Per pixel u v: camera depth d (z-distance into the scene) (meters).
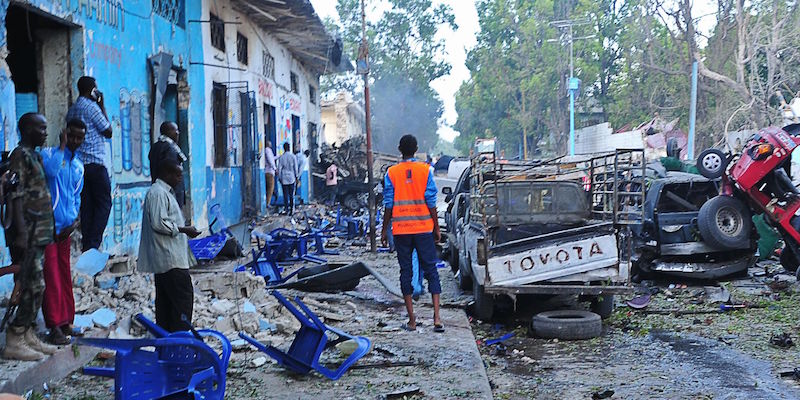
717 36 38.19
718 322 9.12
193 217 13.84
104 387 5.57
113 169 9.93
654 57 46.44
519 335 8.70
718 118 38.44
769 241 11.91
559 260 8.73
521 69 60.66
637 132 38.97
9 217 5.35
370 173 15.05
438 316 8.02
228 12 17.05
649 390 6.32
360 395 5.61
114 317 6.88
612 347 8.01
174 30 12.88
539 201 10.00
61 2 8.45
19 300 5.44
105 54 9.77
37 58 9.00
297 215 21.48
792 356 7.42
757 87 37.81
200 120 14.53
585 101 59.56
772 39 33.81
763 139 11.47
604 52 57.28
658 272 11.84
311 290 10.38
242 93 17.98
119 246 10.11
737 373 6.84
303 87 29.22
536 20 59.00
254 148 18.77
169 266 6.07
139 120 11.05
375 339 7.57
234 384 5.87
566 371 7.04
